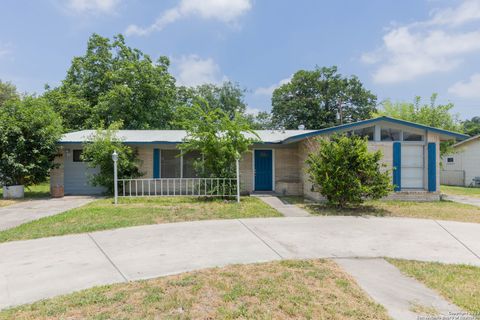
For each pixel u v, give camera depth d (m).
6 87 29.81
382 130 11.01
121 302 3.16
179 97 29.36
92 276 3.89
